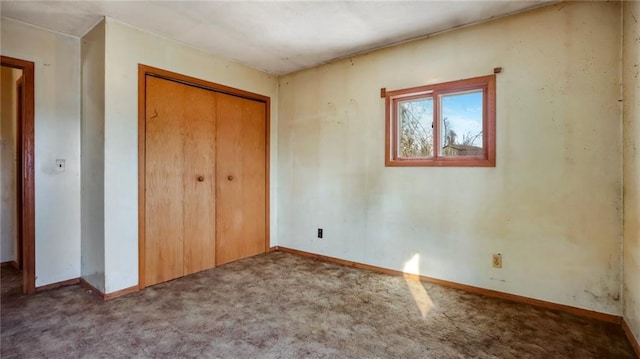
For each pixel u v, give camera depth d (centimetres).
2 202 340
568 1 231
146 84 281
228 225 357
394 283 293
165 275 296
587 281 227
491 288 264
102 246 259
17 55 257
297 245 397
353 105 344
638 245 185
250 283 292
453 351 184
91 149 273
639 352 179
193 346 188
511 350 185
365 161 336
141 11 246
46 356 177
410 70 304
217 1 231
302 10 245
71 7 238
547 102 239
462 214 277
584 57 226
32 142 267
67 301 251
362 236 339
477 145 274
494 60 260
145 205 281
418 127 308
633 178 194
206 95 332
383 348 187
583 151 227
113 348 185
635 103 190
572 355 181
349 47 320
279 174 415
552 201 238
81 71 288
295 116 398
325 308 240
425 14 252
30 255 266
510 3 236
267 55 341
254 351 183
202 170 328
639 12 183
